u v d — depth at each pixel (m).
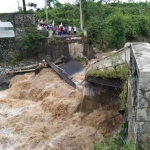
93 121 13.07
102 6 41.44
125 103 7.63
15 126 13.88
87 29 26.62
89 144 11.44
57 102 15.55
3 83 22.59
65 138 12.26
